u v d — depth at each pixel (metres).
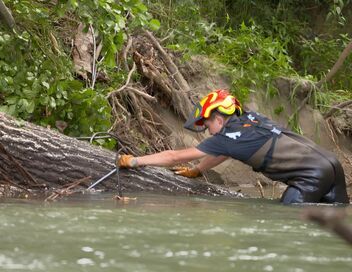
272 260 5.37
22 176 12.00
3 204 9.38
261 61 21.67
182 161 12.48
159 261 5.19
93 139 14.60
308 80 22.16
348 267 5.17
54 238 6.15
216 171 17.75
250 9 27.16
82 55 17.86
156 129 18.67
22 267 4.89
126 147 14.78
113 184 12.45
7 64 14.33
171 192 12.77
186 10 22.39
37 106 14.53
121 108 17.67
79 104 14.71
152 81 19.30
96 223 7.27
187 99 19.33
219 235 6.64
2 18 14.78
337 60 24.48
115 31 15.07
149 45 19.98
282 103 21.50
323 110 22.41
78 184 12.29
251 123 12.50
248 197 13.18
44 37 15.68
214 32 22.03
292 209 10.45
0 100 14.51
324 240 6.50
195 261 5.22
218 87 20.47
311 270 5.02
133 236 6.38
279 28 26.94
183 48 20.70
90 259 5.21
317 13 29.34
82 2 14.09
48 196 11.08
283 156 12.33
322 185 12.25
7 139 11.92
